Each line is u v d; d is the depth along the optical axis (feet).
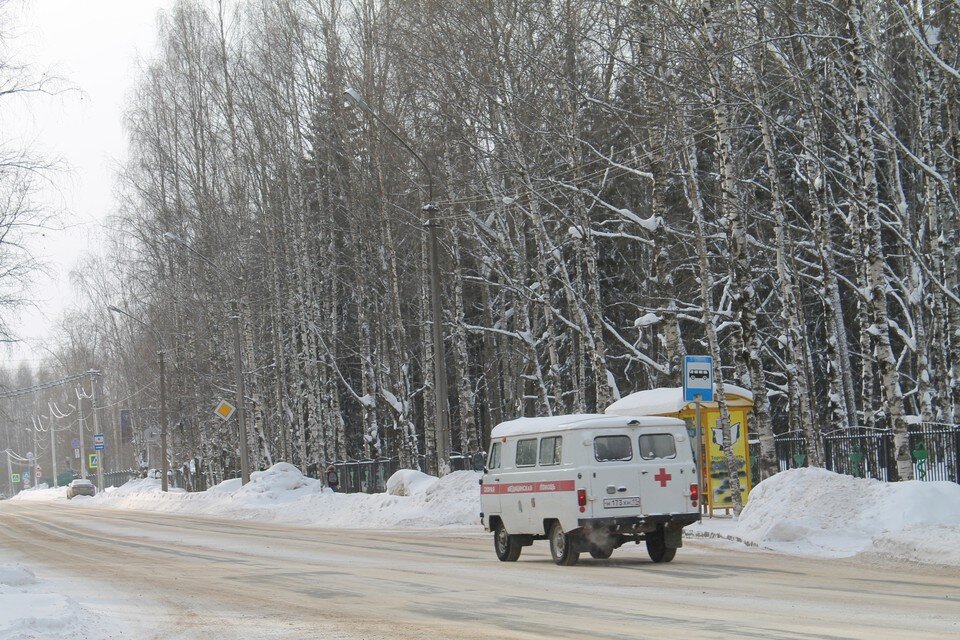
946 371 111.96
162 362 239.30
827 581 51.44
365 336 179.73
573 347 170.91
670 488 65.05
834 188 149.79
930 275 87.97
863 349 117.91
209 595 57.52
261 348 222.48
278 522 145.69
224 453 262.06
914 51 108.06
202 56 221.66
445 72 130.93
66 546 106.42
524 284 139.54
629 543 83.87
